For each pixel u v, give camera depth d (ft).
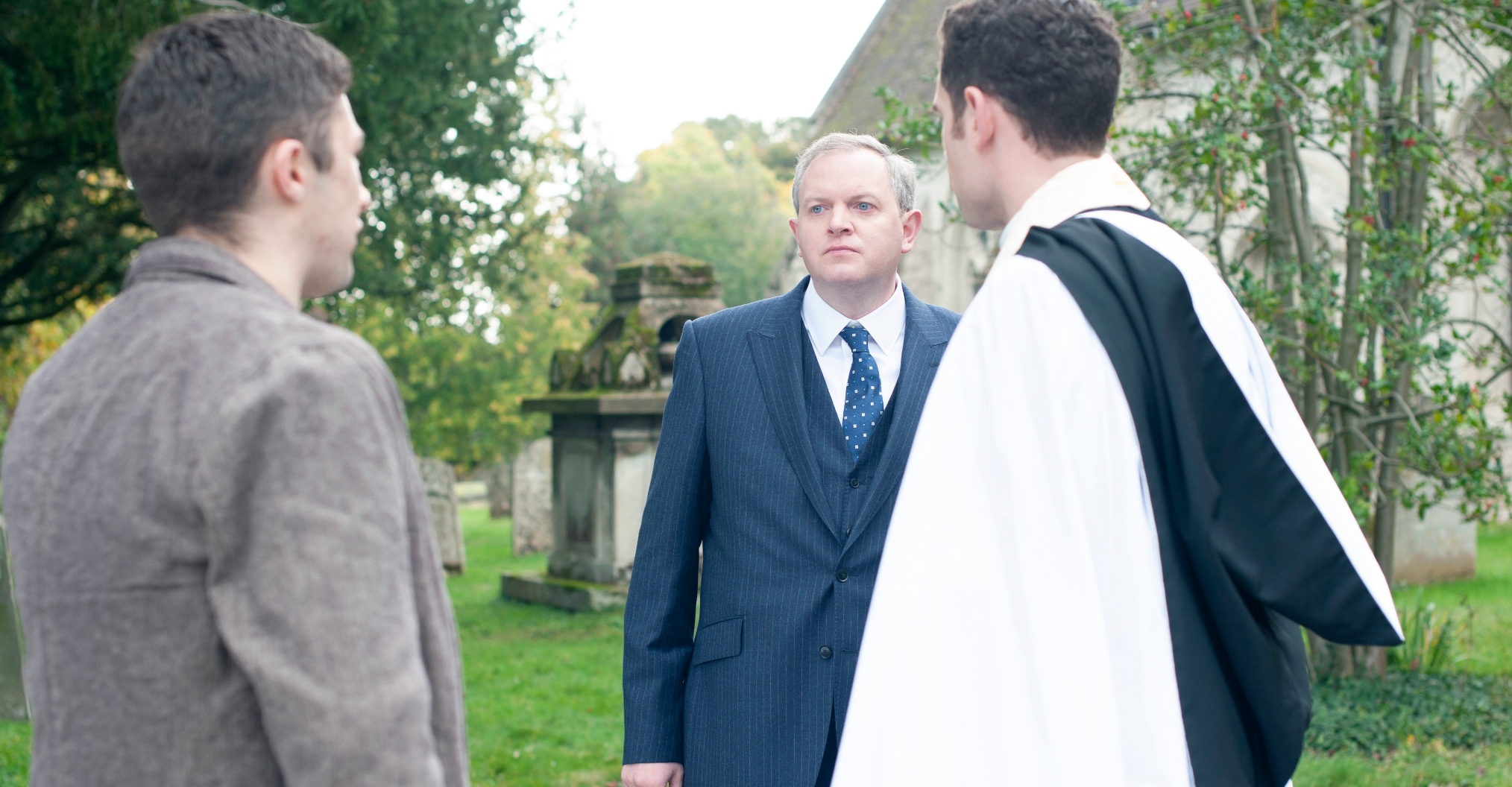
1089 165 4.71
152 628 3.49
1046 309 4.28
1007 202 4.88
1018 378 4.25
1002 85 4.68
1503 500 17.72
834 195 7.20
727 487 7.20
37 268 35.58
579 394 29.12
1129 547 4.15
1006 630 4.07
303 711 3.30
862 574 6.84
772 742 6.73
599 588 27.61
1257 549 4.19
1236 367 4.31
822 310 7.42
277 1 26.12
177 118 3.88
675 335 29.76
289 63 4.02
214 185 3.93
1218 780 4.05
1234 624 4.15
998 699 4.02
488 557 41.11
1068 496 4.11
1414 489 17.62
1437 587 27.09
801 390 7.23
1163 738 4.06
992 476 4.21
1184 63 17.97
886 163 7.41
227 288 3.84
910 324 7.42
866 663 4.16
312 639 3.34
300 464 3.45
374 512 3.54
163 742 3.49
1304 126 17.21
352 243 4.37
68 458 3.63
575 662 22.00
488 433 62.75
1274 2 17.44
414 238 39.01
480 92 36.37
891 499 6.92
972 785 3.99
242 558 3.43
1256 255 25.41
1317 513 4.20
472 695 19.38
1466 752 14.98
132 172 3.99
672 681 7.21
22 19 23.85
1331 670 18.24
